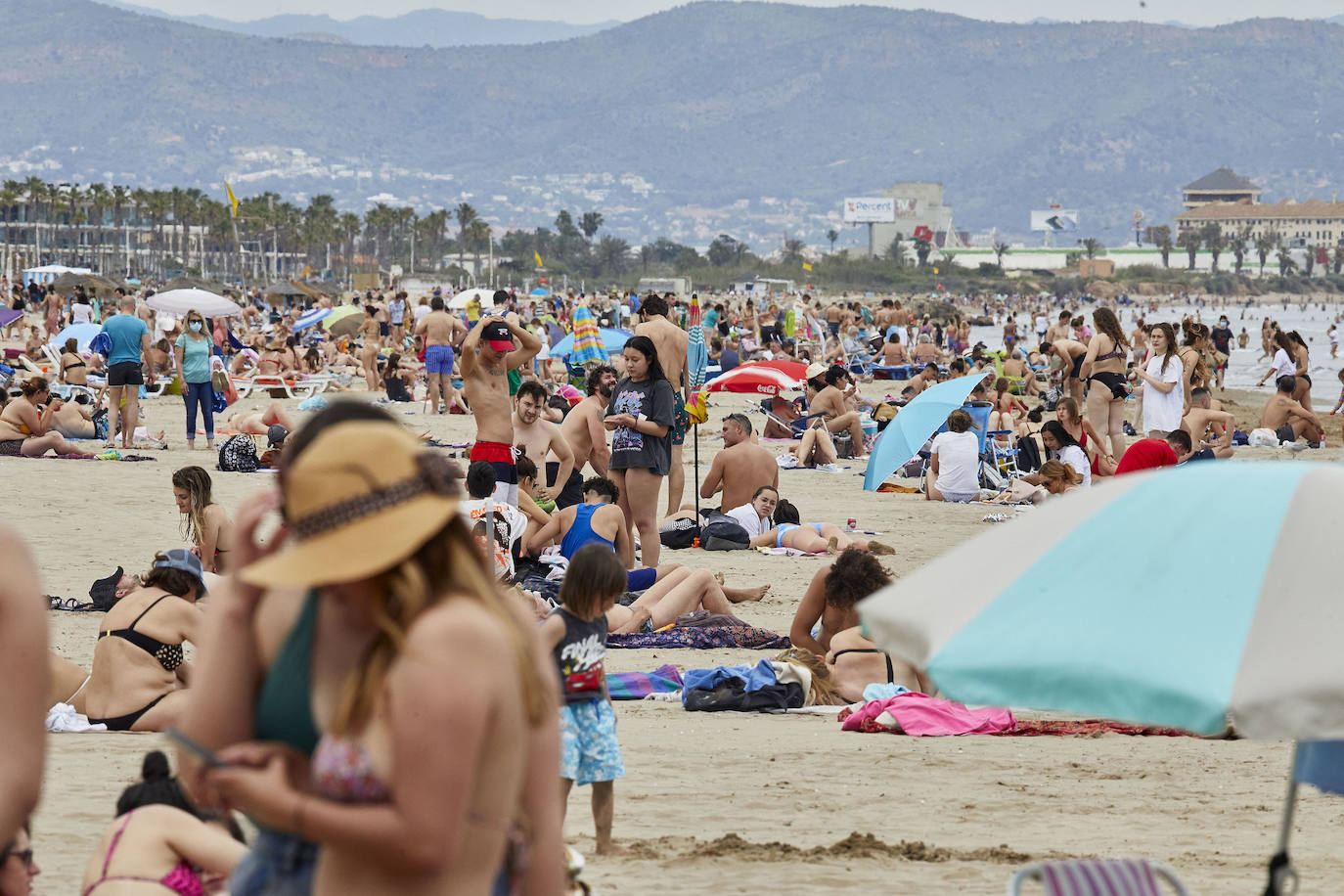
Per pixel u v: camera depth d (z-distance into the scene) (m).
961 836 23.62
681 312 159.50
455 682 9.65
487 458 46.84
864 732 32.88
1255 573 11.69
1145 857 22.12
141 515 61.75
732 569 54.03
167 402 117.88
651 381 48.81
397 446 10.12
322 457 9.95
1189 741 32.50
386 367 123.31
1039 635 11.76
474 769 9.74
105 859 17.09
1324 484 12.41
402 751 9.59
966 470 73.44
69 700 32.31
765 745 31.05
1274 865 14.89
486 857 10.05
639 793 26.88
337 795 9.83
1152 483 12.95
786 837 23.70
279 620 10.40
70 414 86.56
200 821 17.80
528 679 10.25
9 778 11.12
